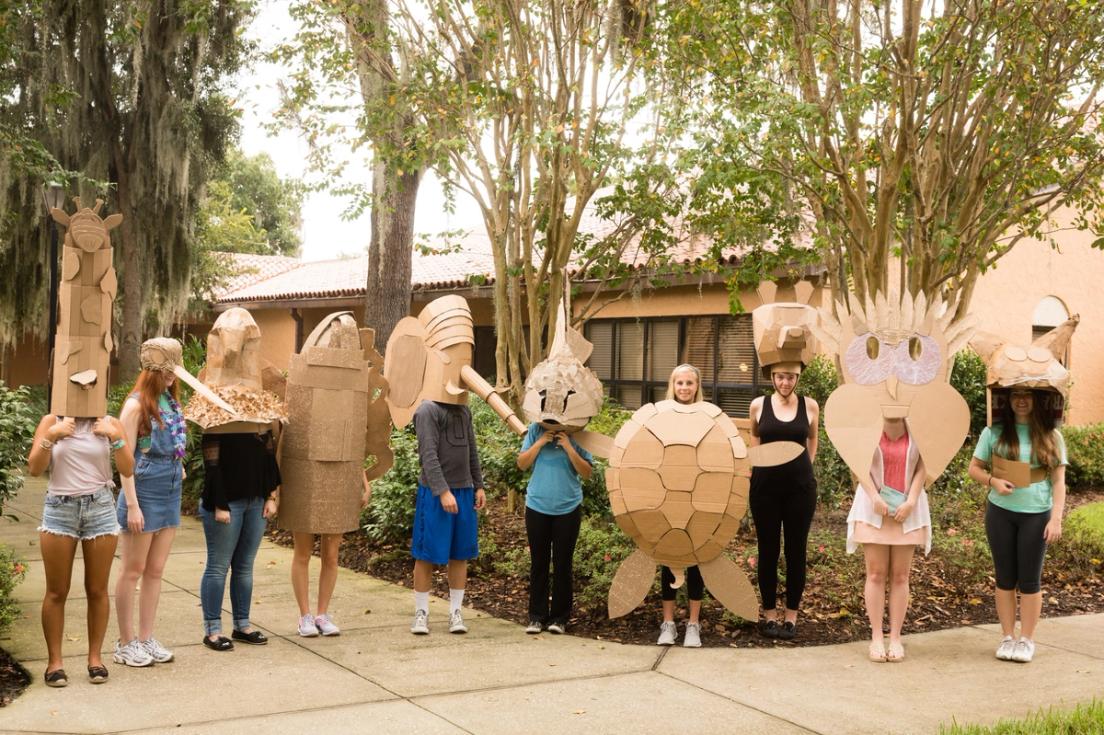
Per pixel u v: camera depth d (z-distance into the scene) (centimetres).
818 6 916
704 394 1437
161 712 476
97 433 512
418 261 2131
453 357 654
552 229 978
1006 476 603
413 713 484
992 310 1552
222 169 1923
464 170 1004
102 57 1667
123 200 1727
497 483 1045
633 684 539
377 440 667
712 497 597
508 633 649
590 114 973
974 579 779
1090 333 1716
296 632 638
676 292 1465
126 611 549
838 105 868
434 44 1013
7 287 1705
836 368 1216
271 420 593
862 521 599
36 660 557
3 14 1187
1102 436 1395
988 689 539
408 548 870
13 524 1037
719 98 885
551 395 632
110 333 517
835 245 983
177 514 563
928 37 872
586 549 760
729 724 477
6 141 1266
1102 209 1056
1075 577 823
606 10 969
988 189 998
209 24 1655
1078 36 875
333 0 972
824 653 610
